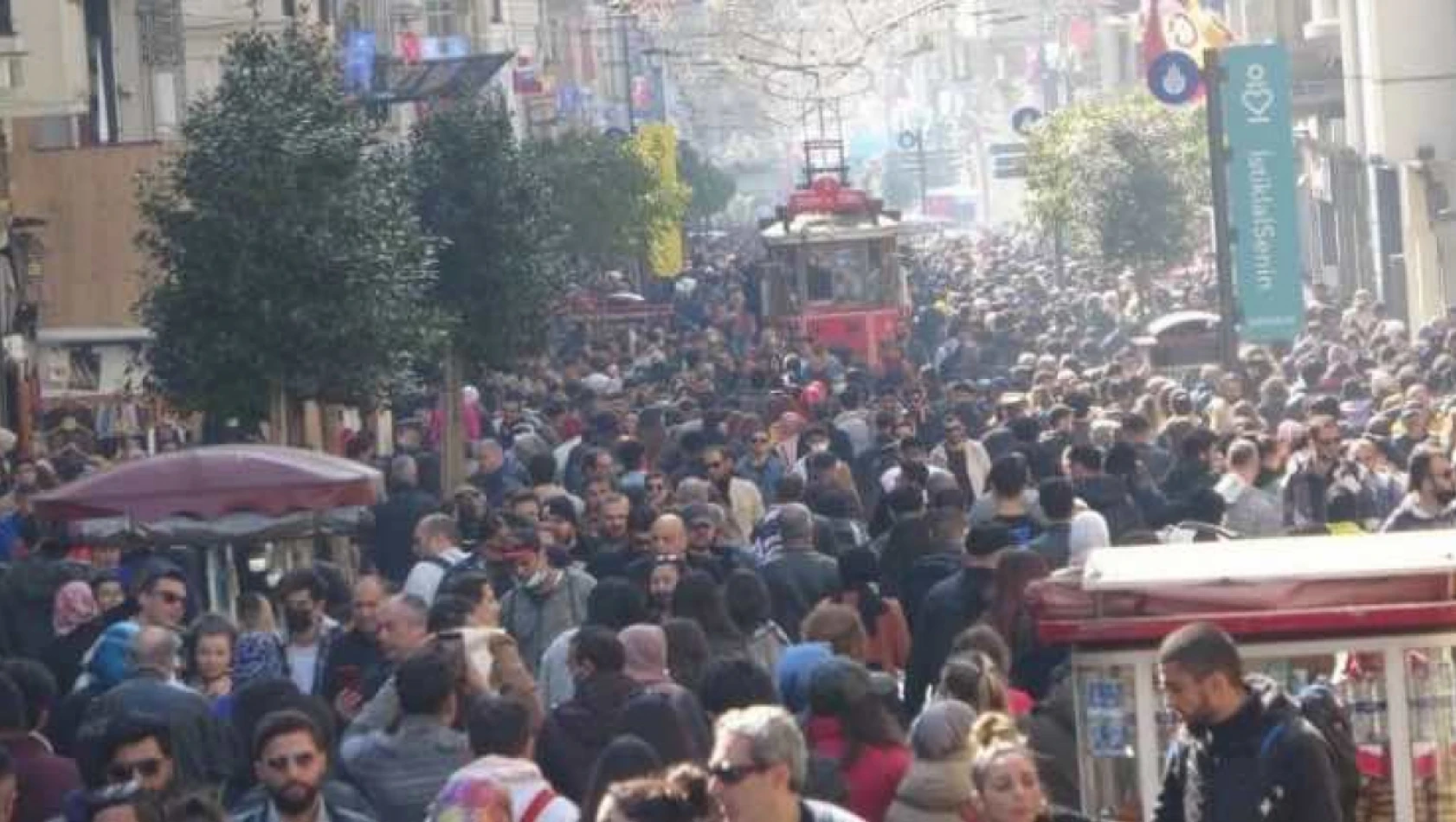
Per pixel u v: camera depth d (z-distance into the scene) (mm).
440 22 154125
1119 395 63781
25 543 42625
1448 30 117062
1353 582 22297
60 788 23578
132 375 67062
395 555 43875
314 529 37219
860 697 22750
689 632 27188
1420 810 22250
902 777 22000
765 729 16469
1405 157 117375
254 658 30000
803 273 113125
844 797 22375
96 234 67812
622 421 64250
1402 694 22234
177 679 27938
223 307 53500
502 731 20922
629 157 126500
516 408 70438
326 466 36969
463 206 71812
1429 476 38719
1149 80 104438
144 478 36688
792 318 112938
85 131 78188
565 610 33000
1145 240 123875
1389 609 22125
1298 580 22297
